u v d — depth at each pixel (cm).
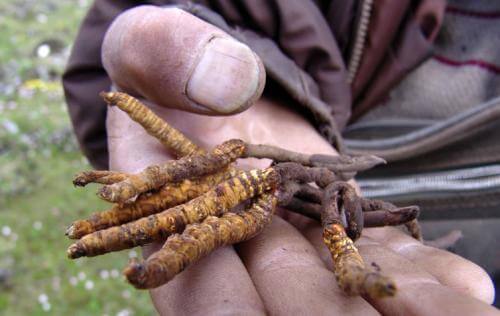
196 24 10
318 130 12
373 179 14
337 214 8
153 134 10
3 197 32
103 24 13
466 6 15
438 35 15
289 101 12
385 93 15
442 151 14
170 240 7
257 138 11
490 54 14
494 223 13
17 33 52
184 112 11
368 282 6
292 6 12
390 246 9
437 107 15
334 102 13
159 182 8
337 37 14
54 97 44
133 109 9
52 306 25
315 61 13
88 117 14
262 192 8
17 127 39
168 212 8
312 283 7
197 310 7
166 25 10
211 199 8
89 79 13
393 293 6
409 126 14
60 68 47
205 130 11
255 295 7
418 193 14
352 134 15
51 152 37
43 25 55
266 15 12
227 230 8
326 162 10
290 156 10
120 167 10
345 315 7
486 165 13
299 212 9
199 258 7
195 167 8
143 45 10
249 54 9
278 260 8
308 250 8
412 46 14
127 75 10
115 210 8
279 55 12
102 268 28
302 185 9
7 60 47
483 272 8
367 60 14
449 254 9
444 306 7
